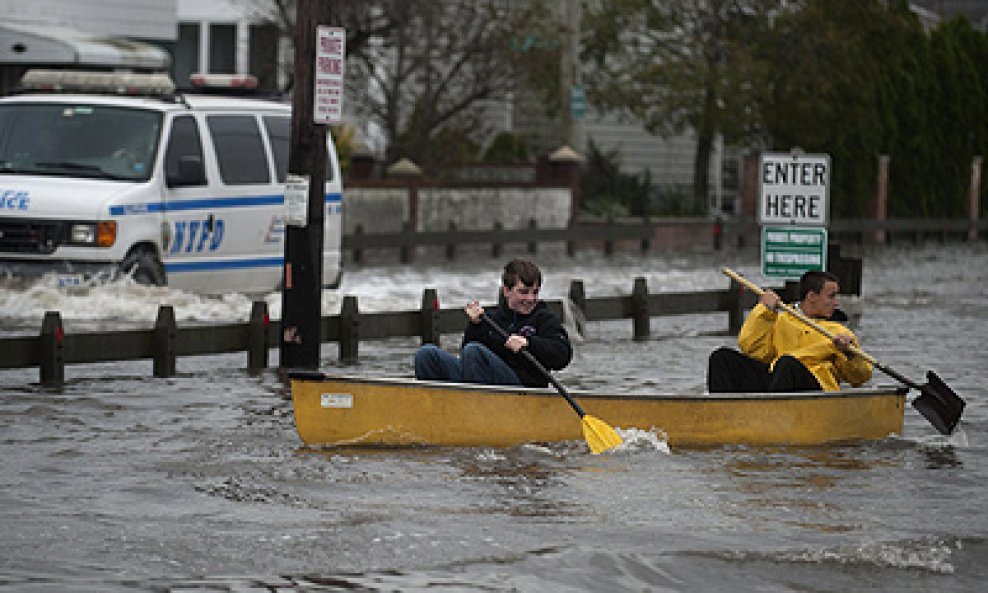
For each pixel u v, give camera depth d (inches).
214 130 2787.9
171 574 1062.4
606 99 5743.1
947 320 3024.1
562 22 5477.4
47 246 2576.3
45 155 2687.0
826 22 5821.9
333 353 2358.5
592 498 1330.0
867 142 6264.8
